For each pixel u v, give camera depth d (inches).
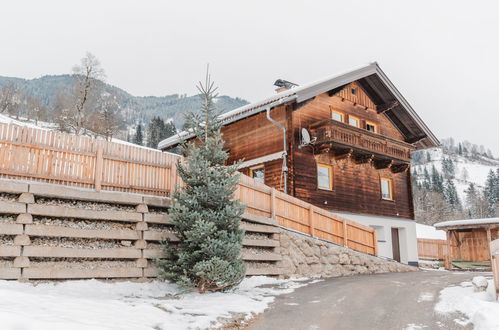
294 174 725.3
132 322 242.8
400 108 949.8
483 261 895.1
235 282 361.4
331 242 602.9
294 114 761.0
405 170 935.7
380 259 680.4
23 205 316.5
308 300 364.2
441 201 3029.0
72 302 260.4
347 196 815.1
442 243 1107.3
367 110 931.3
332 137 733.3
